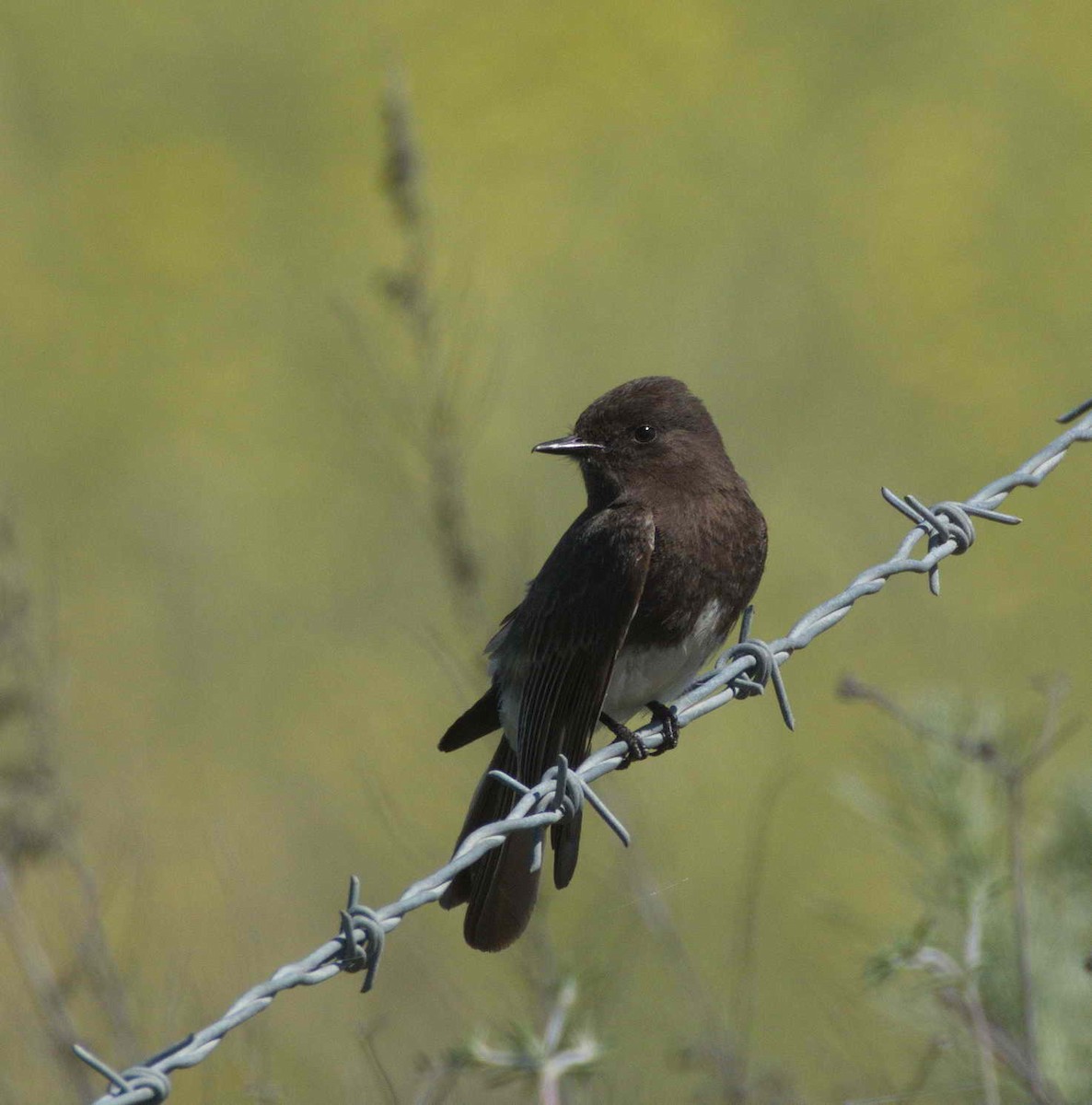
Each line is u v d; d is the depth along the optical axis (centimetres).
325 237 2061
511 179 2105
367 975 475
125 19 2300
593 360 1784
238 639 1507
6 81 2244
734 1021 761
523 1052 621
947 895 671
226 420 1858
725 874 1093
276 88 2238
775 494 1584
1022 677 1308
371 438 1016
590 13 2258
